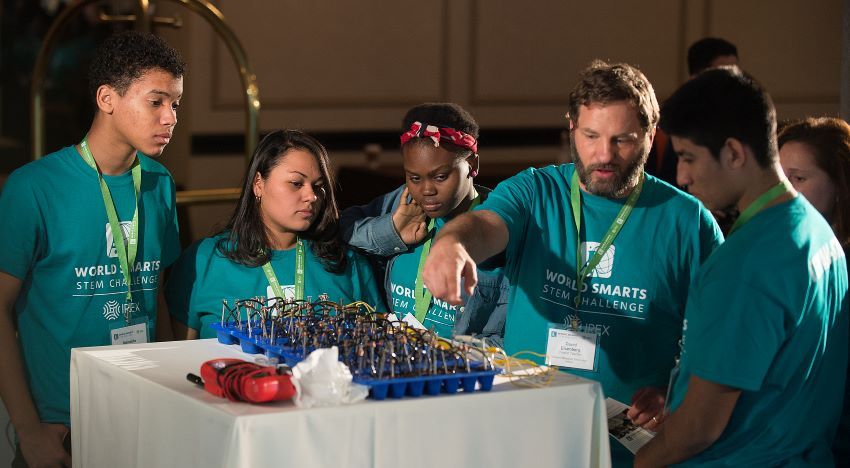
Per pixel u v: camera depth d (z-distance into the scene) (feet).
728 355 7.11
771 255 7.08
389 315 8.86
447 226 8.45
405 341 7.54
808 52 34.50
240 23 29.71
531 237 9.24
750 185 7.34
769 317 7.05
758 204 7.32
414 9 31.60
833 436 8.02
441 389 7.28
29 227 9.55
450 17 31.94
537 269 9.23
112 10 30.68
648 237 9.02
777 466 7.50
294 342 7.99
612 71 8.59
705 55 21.54
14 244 9.53
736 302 7.11
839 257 7.61
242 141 30.12
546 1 32.60
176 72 9.71
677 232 9.01
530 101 32.96
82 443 8.69
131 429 7.81
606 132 8.50
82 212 9.78
